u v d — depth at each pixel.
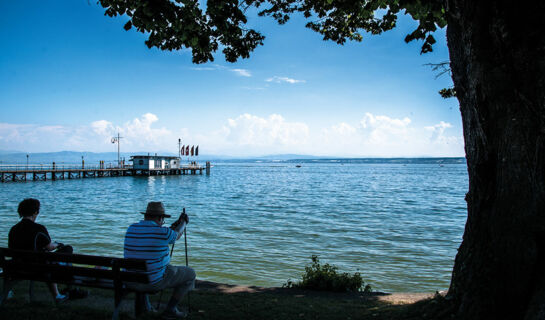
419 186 62.69
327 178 93.88
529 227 3.52
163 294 6.32
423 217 25.19
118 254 13.39
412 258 13.72
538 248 3.49
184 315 4.68
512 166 3.64
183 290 4.59
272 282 10.62
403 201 36.84
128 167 79.00
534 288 3.48
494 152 3.84
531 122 3.53
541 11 3.48
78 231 17.78
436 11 5.91
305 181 78.56
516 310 3.56
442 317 4.08
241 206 31.09
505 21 3.61
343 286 7.66
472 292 3.87
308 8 8.58
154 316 4.60
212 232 18.55
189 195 41.72
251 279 10.91
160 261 4.19
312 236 17.83
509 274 3.62
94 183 59.47
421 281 10.94
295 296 6.80
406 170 169.88
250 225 20.92
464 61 4.21
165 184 61.00
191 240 16.47
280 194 44.50
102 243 15.11
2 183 54.53
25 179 59.12
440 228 20.62
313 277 7.95
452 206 32.28
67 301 5.49
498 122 3.78
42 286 6.46
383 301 6.22
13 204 28.92
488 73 3.77
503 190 3.72
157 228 4.20
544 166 3.47
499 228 3.73
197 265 12.33
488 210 3.89
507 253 3.65
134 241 4.16
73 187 50.75
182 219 4.70
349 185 65.00
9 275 4.66
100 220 21.55
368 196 42.47
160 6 5.68
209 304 5.58
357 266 12.57
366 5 7.44
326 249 15.07
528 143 3.54
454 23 4.31
